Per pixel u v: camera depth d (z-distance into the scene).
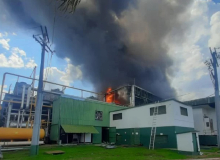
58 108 23.95
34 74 25.39
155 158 12.18
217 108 21.78
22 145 19.03
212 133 26.70
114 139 26.11
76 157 12.21
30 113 22.97
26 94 24.98
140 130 23.12
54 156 12.54
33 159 11.20
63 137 23.08
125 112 26.30
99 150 16.84
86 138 24.83
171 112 19.95
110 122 28.59
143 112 23.41
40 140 22.69
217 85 22.61
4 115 24.34
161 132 20.44
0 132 18.20
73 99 25.23
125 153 14.84
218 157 12.88
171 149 17.81
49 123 25.75
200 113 27.48
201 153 14.54
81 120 25.16
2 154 12.89
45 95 27.02
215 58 23.45
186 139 14.62
